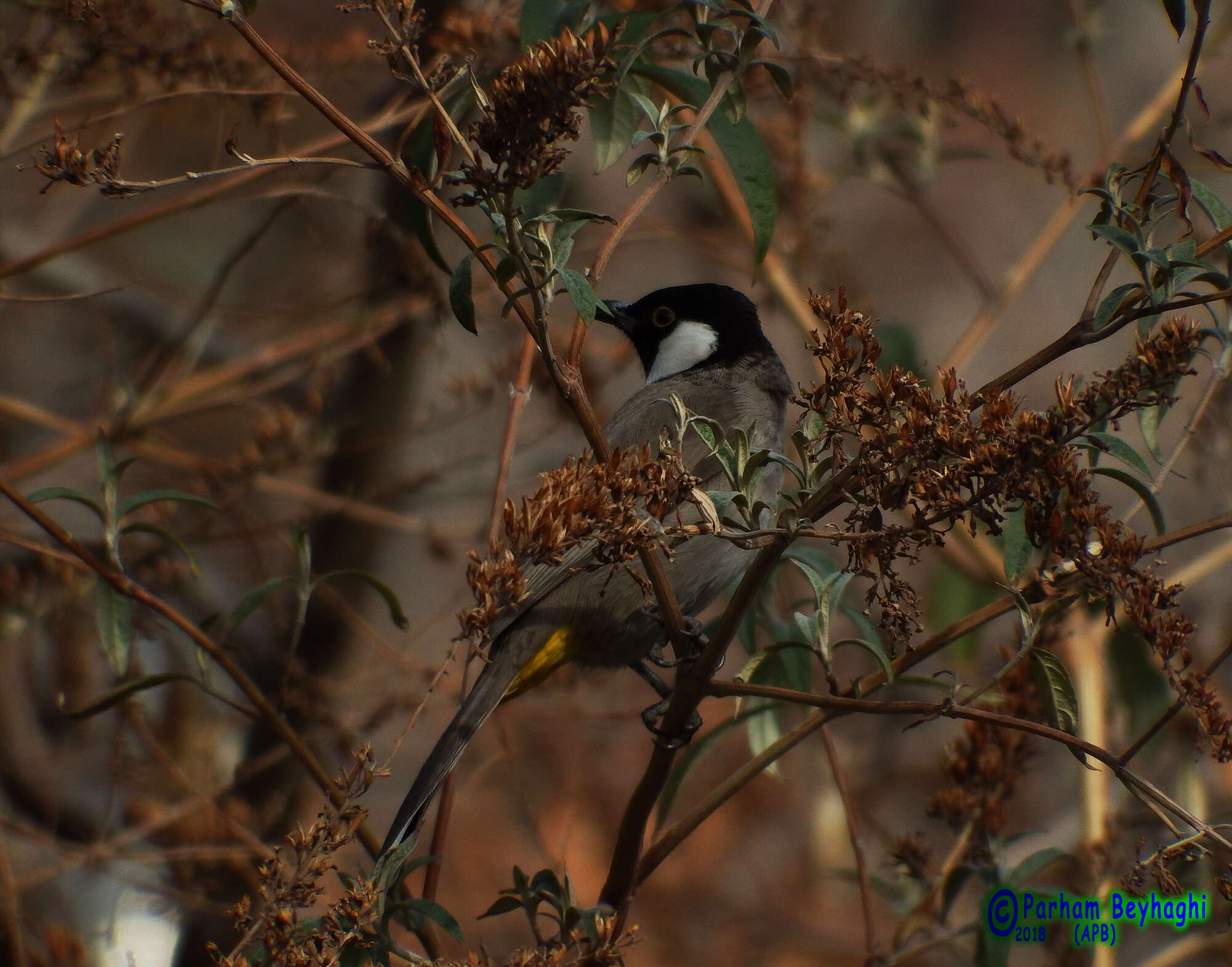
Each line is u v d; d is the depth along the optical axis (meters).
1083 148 16.78
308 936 4.04
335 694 7.88
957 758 5.82
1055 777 10.34
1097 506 3.98
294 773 7.90
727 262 8.91
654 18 5.22
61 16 6.30
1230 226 4.30
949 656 7.73
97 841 6.82
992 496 3.82
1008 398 3.82
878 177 9.08
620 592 6.83
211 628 5.03
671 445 4.33
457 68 4.60
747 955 11.85
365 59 7.48
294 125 7.68
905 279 16.77
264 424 8.08
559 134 3.76
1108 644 6.67
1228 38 8.41
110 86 7.18
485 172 3.79
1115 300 3.99
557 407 8.38
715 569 7.16
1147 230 4.22
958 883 5.76
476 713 6.57
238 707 4.83
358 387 8.82
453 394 8.60
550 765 11.45
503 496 5.71
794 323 8.67
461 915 11.64
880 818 11.22
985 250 16.81
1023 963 8.33
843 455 4.05
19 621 7.57
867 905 5.88
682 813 12.86
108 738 8.66
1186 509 10.02
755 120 8.73
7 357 11.03
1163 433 10.46
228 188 6.73
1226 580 9.09
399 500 9.25
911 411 3.82
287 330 10.23
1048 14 17.52
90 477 10.24
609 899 4.80
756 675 5.75
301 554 5.09
